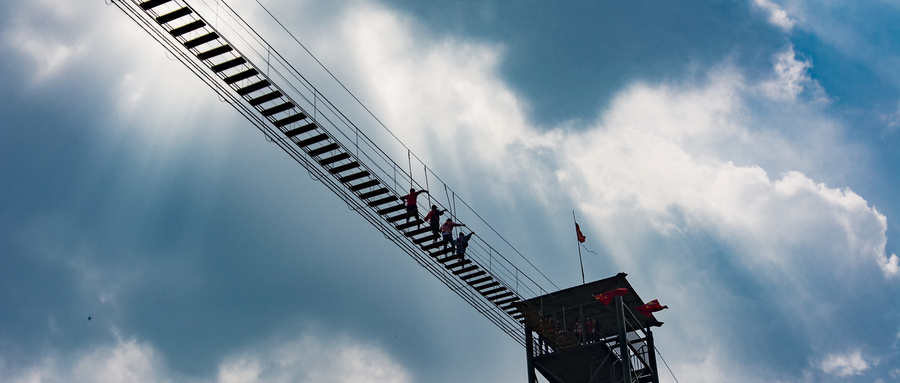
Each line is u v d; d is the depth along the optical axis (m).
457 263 38.53
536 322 45.31
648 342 49.78
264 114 30.50
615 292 45.25
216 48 28.17
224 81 29.44
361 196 34.47
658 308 46.03
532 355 47.81
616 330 50.50
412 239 36.84
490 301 43.53
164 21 27.38
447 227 36.91
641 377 49.25
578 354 46.72
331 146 31.73
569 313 50.16
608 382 47.81
